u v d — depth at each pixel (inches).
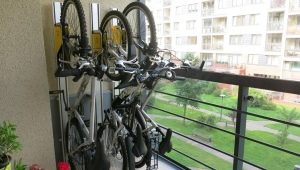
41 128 73.3
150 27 65.2
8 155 52.6
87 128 76.8
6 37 63.8
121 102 71.7
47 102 73.4
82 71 60.4
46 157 75.7
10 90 66.5
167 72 62.2
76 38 73.7
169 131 70.6
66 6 77.5
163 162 93.0
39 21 68.3
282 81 51.1
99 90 91.4
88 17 89.4
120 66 59.0
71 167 79.3
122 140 68.9
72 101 88.9
